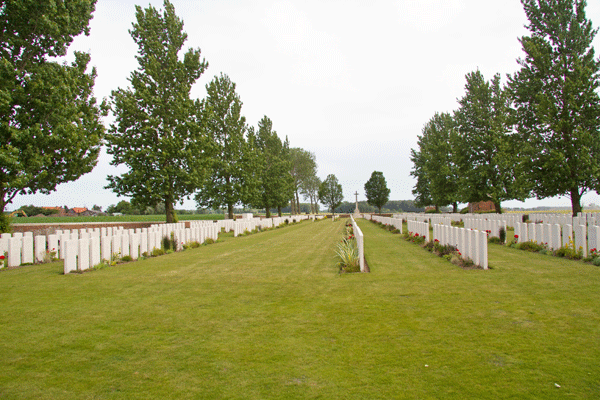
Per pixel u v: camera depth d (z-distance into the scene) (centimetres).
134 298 663
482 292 636
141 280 841
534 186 2589
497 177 3291
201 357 390
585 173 2331
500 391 301
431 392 303
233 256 1288
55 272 973
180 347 420
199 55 2642
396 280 773
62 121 1452
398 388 311
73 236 1280
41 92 1443
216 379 338
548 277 743
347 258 1002
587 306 530
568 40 2539
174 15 2650
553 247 1084
